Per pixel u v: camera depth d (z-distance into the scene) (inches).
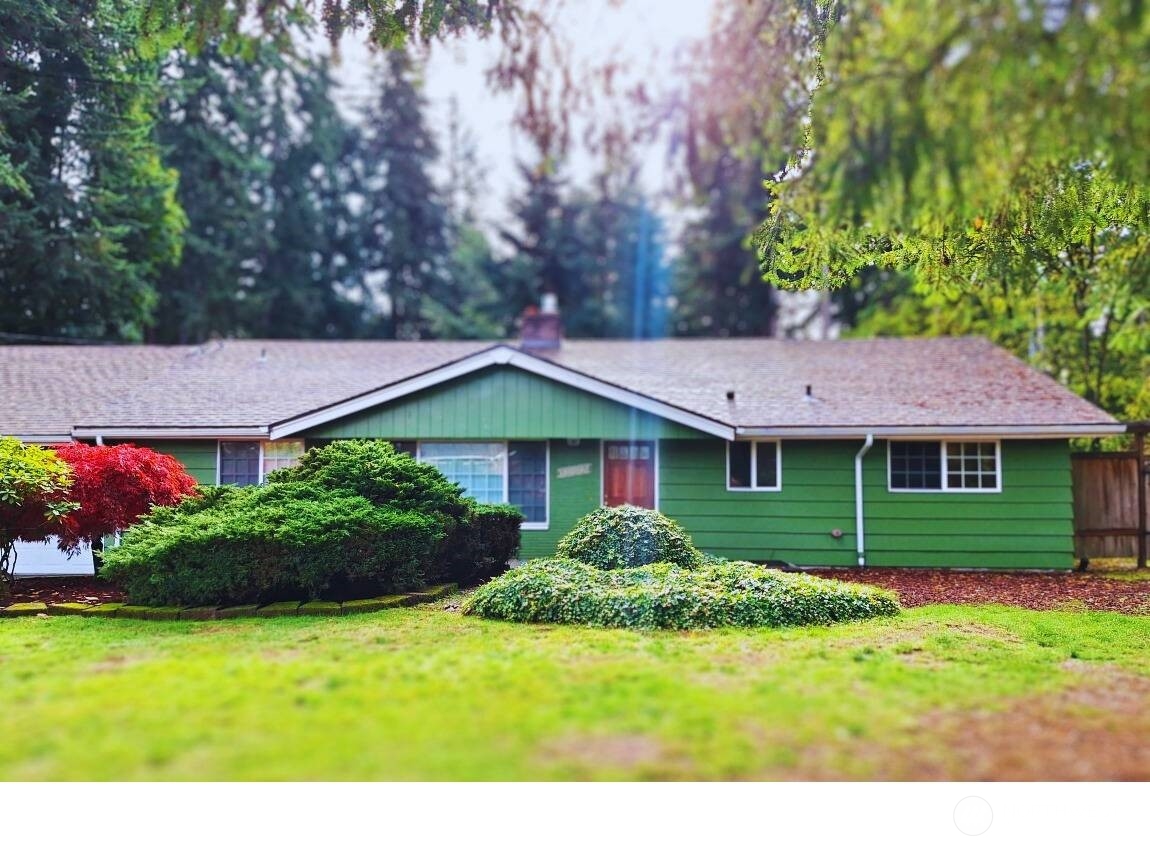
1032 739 187.6
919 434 513.0
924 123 199.6
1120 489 556.1
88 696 206.4
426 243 1368.1
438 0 340.2
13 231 670.5
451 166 1545.3
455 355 658.2
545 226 1327.5
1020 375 586.9
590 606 316.5
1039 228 325.4
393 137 1337.4
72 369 618.5
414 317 1350.9
